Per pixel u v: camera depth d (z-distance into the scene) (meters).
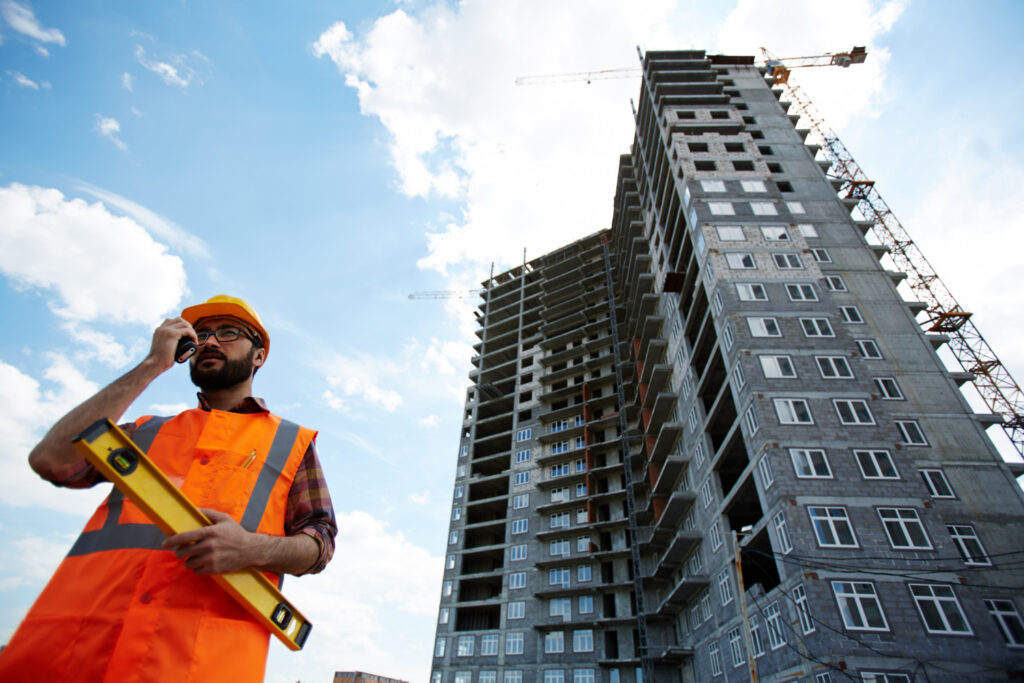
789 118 60.25
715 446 47.03
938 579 26.34
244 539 2.28
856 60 92.00
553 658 53.88
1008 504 31.83
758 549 35.12
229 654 2.29
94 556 2.36
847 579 26.55
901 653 24.27
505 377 85.19
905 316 41.00
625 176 75.50
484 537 69.81
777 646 28.84
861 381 34.16
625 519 56.38
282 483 2.93
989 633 24.73
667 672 47.50
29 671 2.04
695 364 48.47
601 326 76.81
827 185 50.81
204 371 3.21
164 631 2.16
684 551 44.94
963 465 33.53
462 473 75.88
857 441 31.48
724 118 57.53
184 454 2.73
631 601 53.50
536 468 68.81
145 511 2.06
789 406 33.22
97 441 1.95
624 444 60.91
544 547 61.41
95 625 2.13
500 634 57.69
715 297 40.78
